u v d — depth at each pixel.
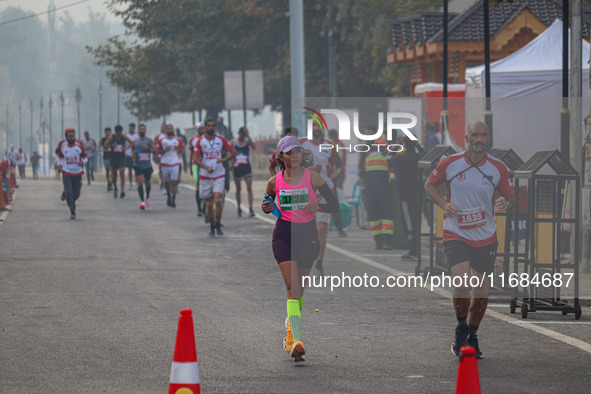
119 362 13.88
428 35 50.59
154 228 34.69
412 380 12.97
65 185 38.25
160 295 19.97
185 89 100.81
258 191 56.94
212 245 29.50
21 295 19.75
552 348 15.10
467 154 14.75
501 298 19.75
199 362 13.95
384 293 20.36
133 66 102.31
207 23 90.81
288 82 83.75
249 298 19.72
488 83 29.89
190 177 74.06
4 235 31.78
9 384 12.57
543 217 18.17
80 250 27.78
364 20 66.38
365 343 15.41
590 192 23.50
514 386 12.70
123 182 52.03
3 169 46.59
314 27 79.38
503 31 48.00
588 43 33.47
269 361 14.05
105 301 19.12
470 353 9.63
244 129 39.38
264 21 86.00
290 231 14.59
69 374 13.14
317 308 18.66
